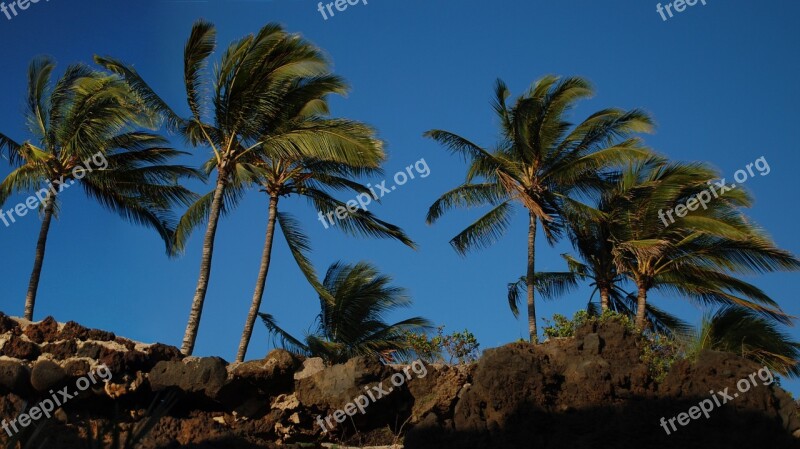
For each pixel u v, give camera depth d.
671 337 30.97
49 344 16.95
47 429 15.43
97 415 16.55
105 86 27.95
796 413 14.94
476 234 30.19
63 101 28.38
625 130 29.22
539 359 16.05
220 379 16.64
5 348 16.69
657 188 28.09
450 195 29.88
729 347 26.47
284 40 25.00
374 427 16.88
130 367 16.80
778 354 26.52
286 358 17.03
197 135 26.02
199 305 23.17
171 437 15.95
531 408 15.37
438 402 16.55
